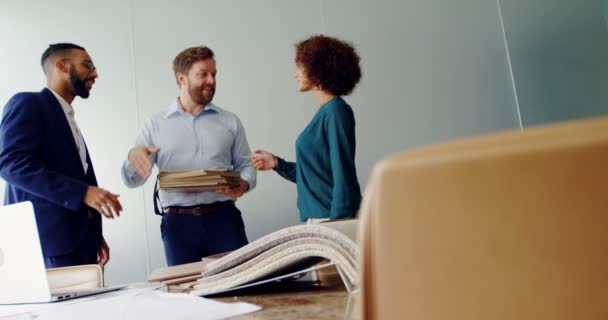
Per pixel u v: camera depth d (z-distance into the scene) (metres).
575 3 3.66
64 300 0.83
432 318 0.21
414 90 3.29
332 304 0.47
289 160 3.06
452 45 3.41
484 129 3.37
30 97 2.45
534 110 3.48
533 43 3.54
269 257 0.59
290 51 3.17
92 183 2.77
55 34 2.94
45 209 2.40
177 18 3.09
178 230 2.83
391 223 0.21
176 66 3.04
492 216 0.19
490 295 0.20
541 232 0.18
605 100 3.57
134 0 3.05
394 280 0.21
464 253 0.20
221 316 0.47
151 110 2.98
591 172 0.17
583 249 0.18
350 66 3.19
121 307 0.61
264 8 3.18
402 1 3.37
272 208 2.98
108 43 2.99
